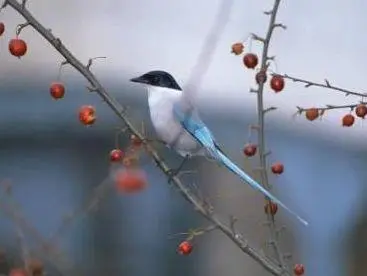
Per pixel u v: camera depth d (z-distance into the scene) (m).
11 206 7.00
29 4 14.46
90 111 6.80
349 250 14.23
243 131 13.95
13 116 13.45
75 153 13.52
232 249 13.85
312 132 14.34
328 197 14.30
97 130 13.36
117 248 13.64
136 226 13.75
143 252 13.77
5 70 13.55
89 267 13.43
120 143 13.21
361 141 14.46
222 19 6.98
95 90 6.52
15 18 13.92
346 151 14.43
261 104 7.05
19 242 6.60
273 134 14.14
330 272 14.11
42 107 13.47
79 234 13.43
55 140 13.50
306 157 14.26
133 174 6.42
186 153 8.16
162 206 13.80
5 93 13.47
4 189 7.61
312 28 14.98
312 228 14.11
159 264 13.82
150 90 8.30
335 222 14.26
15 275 6.12
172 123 8.06
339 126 14.44
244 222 13.45
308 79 14.66
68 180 13.55
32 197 13.52
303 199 14.16
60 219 13.48
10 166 13.47
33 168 13.52
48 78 13.58
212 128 13.85
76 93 13.47
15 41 6.72
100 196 7.31
